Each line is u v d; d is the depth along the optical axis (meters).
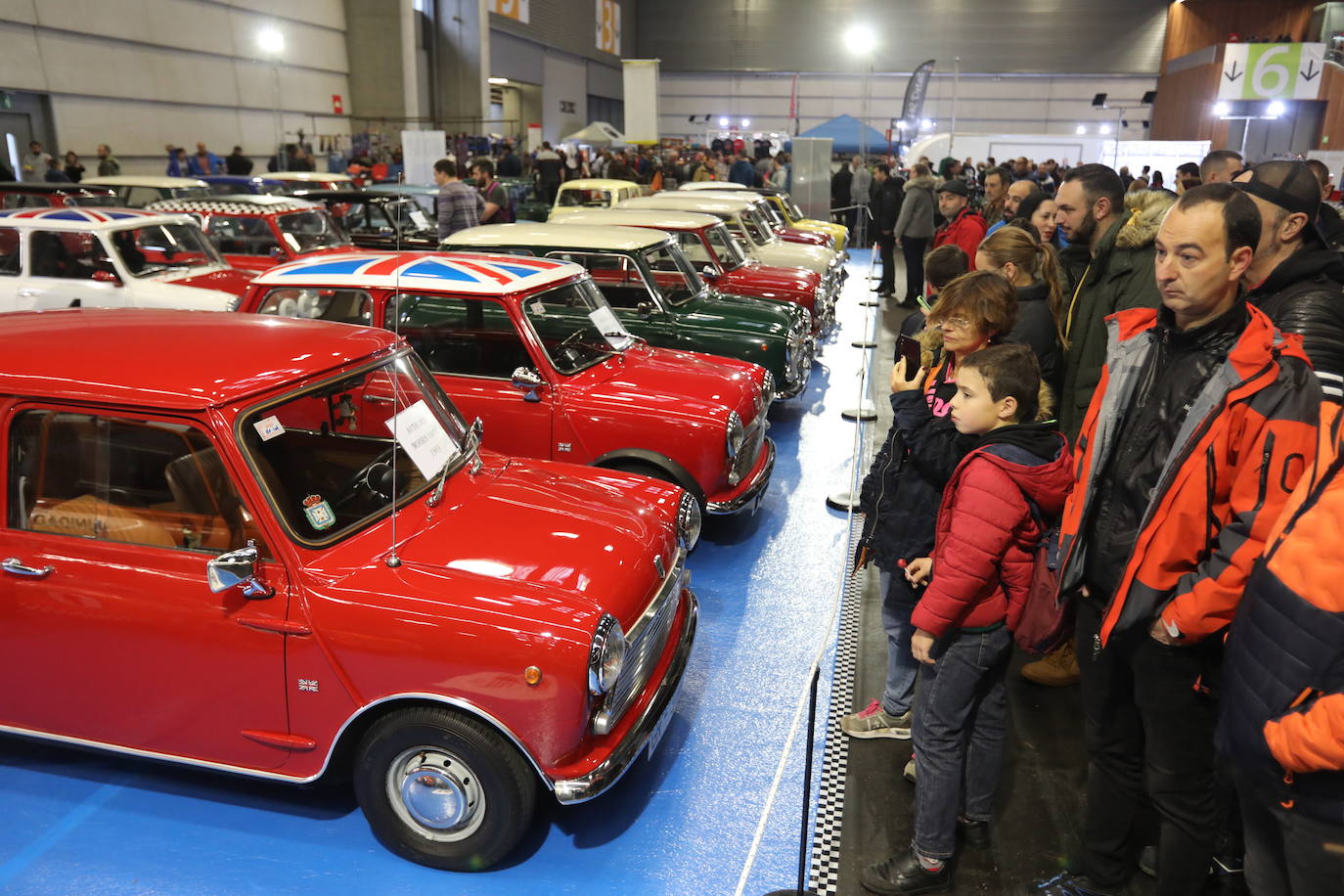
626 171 22.12
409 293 5.02
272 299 5.16
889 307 13.65
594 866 3.04
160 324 3.52
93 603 2.96
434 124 29.97
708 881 2.97
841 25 42.03
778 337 7.04
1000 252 3.58
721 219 10.35
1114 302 3.54
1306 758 1.63
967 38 41.00
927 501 2.85
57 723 3.14
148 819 3.23
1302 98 25.52
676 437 4.87
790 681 4.16
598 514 3.44
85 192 12.23
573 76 39.28
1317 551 1.66
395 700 2.88
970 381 2.51
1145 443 2.20
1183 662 2.14
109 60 18.41
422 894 2.91
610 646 2.81
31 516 3.04
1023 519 2.47
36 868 2.99
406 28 26.22
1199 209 2.01
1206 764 2.21
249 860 3.05
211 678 2.94
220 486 2.90
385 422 3.43
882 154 25.38
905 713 3.57
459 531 3.17
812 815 3.26
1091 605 2.38
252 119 22.78
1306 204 2.51
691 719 3.87
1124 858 2.61
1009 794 3.26
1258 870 1.90
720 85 44.19
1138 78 40.00
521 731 2.77
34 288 8.02
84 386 2.96
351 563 2.93
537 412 5.01
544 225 7.64
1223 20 38.12
